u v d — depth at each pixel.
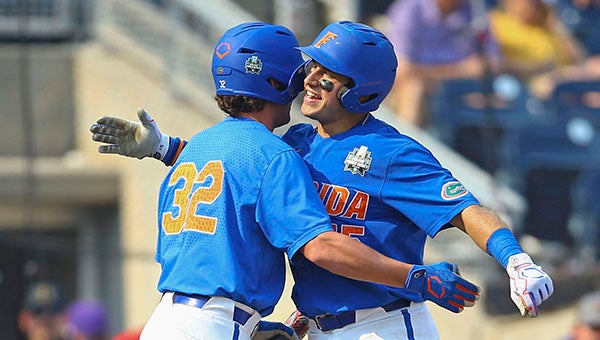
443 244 32.72
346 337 14.62
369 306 14.57
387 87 14.59
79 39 36.28
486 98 31.72
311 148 14.84
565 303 32.28
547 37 35.91
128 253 33.72
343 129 14.77
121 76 35.12
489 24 34.59
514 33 35.47
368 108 14.59
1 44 35.84
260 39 14.83
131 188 34.81
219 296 14.13
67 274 34.84
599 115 34.69
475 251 32.22
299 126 15.24
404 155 14.32
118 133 15.52
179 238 14.48
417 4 34.53
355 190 14.47
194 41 35.16
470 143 34.38
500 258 13.59
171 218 14.71
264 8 36.72
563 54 36.00
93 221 35.31
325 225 13.91
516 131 34.28
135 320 34.12
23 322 30.61
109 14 36.12
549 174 34.19
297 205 14.00
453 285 13.90
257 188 14.19
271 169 14.20
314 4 36.44
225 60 14.87
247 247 14.20
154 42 35.31
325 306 14.64
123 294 34.34
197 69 34.72
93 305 29.80
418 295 14.73
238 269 14.15
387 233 14.51
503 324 31.47
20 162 35.19
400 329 14.64
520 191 34.03
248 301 14.20
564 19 37.78
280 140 14.52
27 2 33.19
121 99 35.00
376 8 36.84
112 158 35.22
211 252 14.20
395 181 14.31
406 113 34.56
